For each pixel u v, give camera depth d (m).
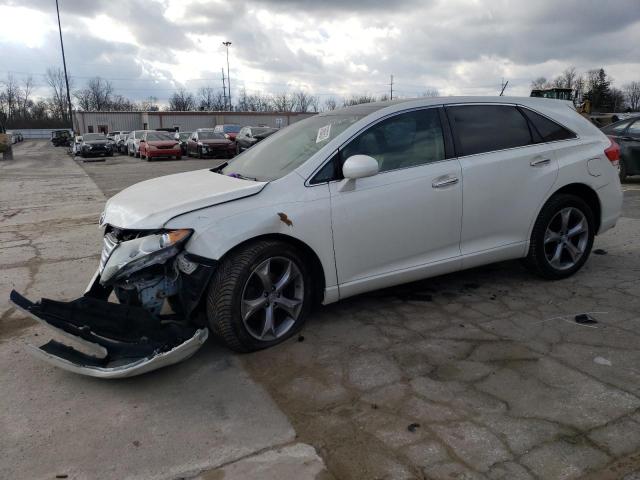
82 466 2.46
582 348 3.47
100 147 31.20
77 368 3.07
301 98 80.44
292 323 3.66
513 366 3.27
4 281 5.27
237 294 3.31
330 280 3.70
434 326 3.88
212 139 28.09
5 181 16.58
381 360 3.39
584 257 4.84
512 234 4.42
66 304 3.26
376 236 3.79
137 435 2.69
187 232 3.22
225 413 2.87
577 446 2.50
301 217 3.49
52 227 8.12
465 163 4.10
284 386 3.12
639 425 2.64
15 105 103.69
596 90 73.69
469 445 2.53
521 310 4.13
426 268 4.06
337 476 2.35
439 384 3.09
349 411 2.85
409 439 2.59
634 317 3.94
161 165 23.53
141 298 3.34
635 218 7.36
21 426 2.78
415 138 4.00
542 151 4.46
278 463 2.45
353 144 3.79
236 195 3.41
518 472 2.34
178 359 3.11
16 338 3.88
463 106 4.27
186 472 2.41
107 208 3.81
